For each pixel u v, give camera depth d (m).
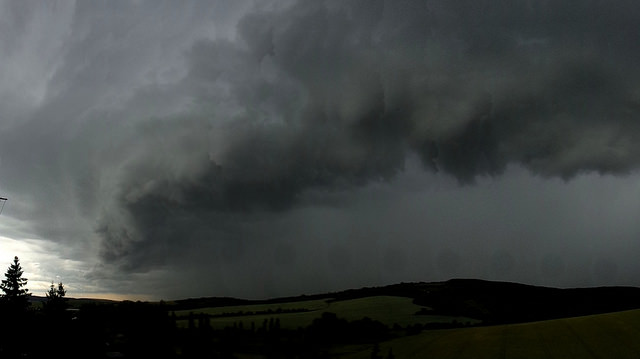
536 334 91.38
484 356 79.00
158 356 93.50
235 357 93.50
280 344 108.56
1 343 93.50
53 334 91.88
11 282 117.06
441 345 92.31
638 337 79.94
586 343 80.06
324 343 110.62
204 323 130.12
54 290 104.56
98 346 91.88
